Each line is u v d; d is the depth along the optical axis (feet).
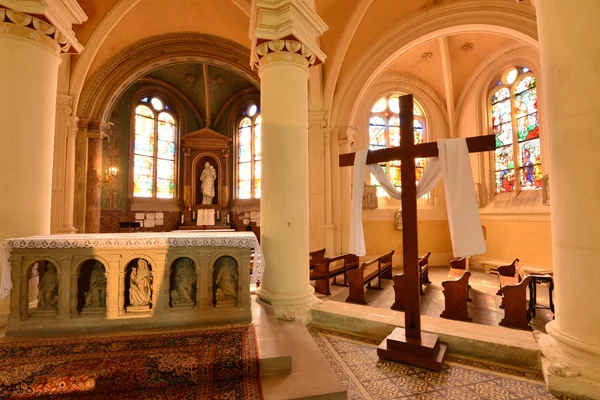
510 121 31.24
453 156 10.25
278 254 13.44
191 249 11.22
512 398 8.20
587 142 7.97
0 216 10.84
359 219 12.13
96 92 30.83
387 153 11.52
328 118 29.91
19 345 9.29
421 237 35.83
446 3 26.32
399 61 35.14
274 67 13.83
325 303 14.52
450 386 8.80
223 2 28.99
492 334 10.89
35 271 11.87
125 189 40.88
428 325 11.88
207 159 48.08
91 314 10.64
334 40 28.17
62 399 7.38
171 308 11.07
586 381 7.88
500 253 30.94
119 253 10.73
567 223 8.44
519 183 30.37
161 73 43.83
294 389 7.86
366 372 9.64
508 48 30.68
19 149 11.25
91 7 25.43
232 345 9.32
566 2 8.41
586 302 8.04
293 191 13.61
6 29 11.22
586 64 7.99
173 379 7.96
